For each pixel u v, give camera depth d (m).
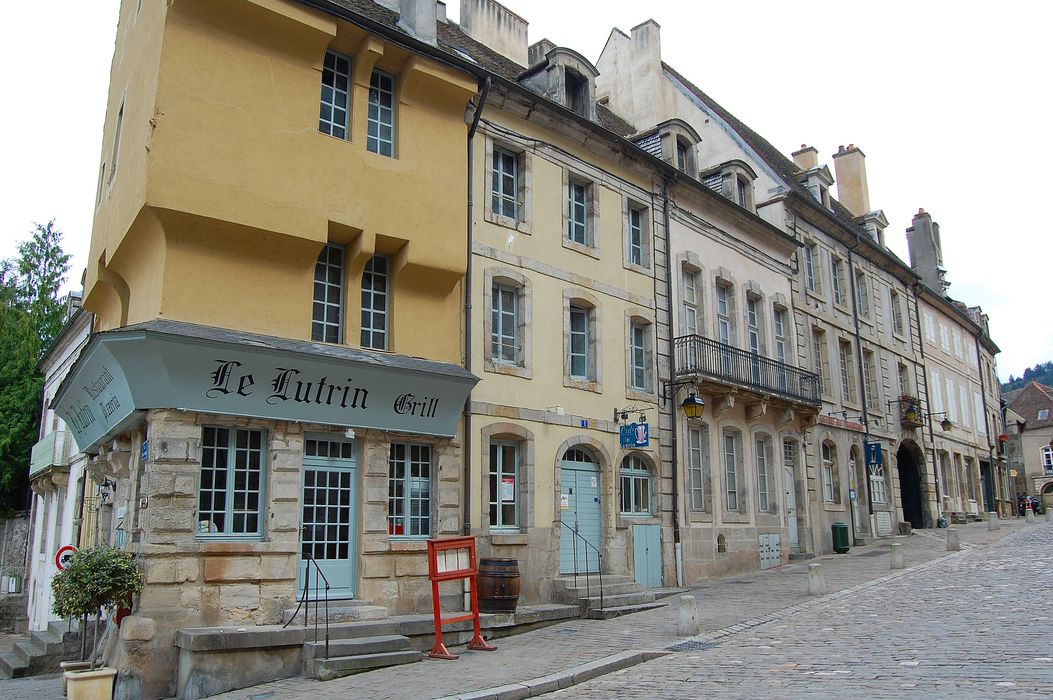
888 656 8.58
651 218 18.23
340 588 11.52
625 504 16.52
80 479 19.25
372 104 13.02
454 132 13.77
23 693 11.13
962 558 18.98
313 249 11.64
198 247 10.79
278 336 11.29
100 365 10.81
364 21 12.30
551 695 8.43
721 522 18.55
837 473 24.28
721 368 18.88
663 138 19.69
